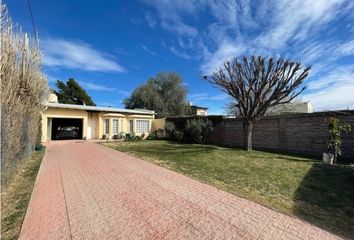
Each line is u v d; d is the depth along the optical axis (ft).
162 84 108.99
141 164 26.21
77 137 70.38
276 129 40.47
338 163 27.55
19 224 10.90
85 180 19.07
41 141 49.60
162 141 60.64
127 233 9.95
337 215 11.69
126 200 14.15
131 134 65.77
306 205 13.12
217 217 11.54
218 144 51.62
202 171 22.36
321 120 33.58
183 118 63.52
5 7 16.05
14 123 17.81
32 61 25.18
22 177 20.11
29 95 25.00
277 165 25.66
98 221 11.16
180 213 12.09
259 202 13.56
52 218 11.52
